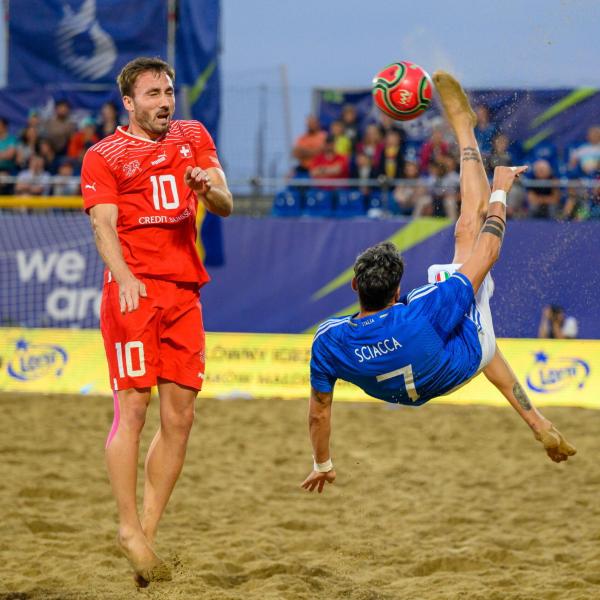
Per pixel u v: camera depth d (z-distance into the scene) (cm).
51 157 2311
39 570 918
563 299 1847
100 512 1130
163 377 797
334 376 764
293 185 2386
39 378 1964
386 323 732
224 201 773
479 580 902
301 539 1034
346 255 1972
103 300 792
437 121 2345
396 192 2322
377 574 924
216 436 1562
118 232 779
